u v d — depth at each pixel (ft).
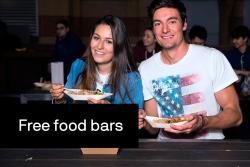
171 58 7.43
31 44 26.86
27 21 28.53
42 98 14.61
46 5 27.61
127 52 7.47
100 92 6.90
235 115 7.13
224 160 5.60
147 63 7.73
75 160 5.63
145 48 17.76
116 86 7.43
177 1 7.18
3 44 24.81
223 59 7.36
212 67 7.29
